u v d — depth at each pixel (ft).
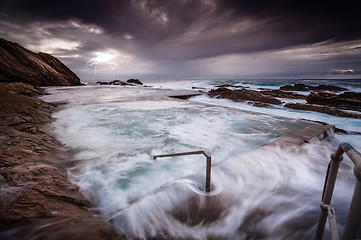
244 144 16.37
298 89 123.24
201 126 21.80
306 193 9.00
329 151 13.53
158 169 11.67
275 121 24.04
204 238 6.45
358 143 20.34
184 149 15.10
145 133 18.99
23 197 7.36
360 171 2.55
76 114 26.99
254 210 7.71
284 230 6.84
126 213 7.21
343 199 8.69
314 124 22.53
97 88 84.07
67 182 9.58
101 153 14.03
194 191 8.68
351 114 36.68
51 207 7.22
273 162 11.84
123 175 10.91
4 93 21.83
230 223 7.02
